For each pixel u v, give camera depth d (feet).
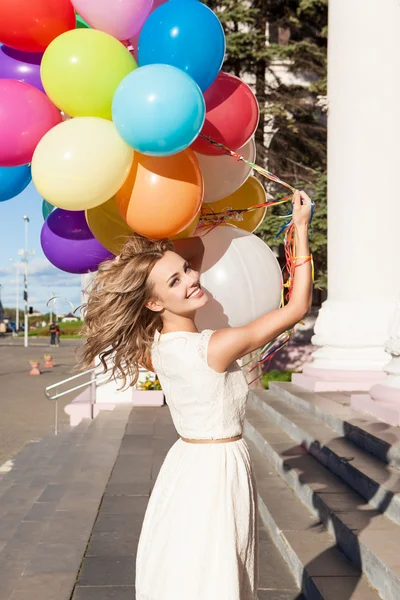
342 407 22.99
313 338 31.04
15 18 8.58
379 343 28.96
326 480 16.74
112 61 8.25
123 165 8.20
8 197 9.72
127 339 8.05
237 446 7.64
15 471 24.14
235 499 7.41
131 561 14.11
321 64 55.11
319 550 13.11
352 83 29.27
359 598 10.80
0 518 18.15
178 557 7.26
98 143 8.00
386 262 28.89
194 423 7.57
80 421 35.37
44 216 11.93
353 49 29.22
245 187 11.10
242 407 7.72
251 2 54.39
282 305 9.72
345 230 29.53
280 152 57.88
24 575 13.25
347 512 13.80
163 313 7.97
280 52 51.16
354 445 18.39
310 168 54.24
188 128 7.83
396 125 28.81
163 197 8.41
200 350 7.42
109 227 9.75
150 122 7.64
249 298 9.27
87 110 8.39
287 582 12.80
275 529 14.85
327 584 11.37
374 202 28.86
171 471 7.73
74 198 8.16
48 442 29.89
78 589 12.66
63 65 8.14
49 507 18.74
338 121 29.96
